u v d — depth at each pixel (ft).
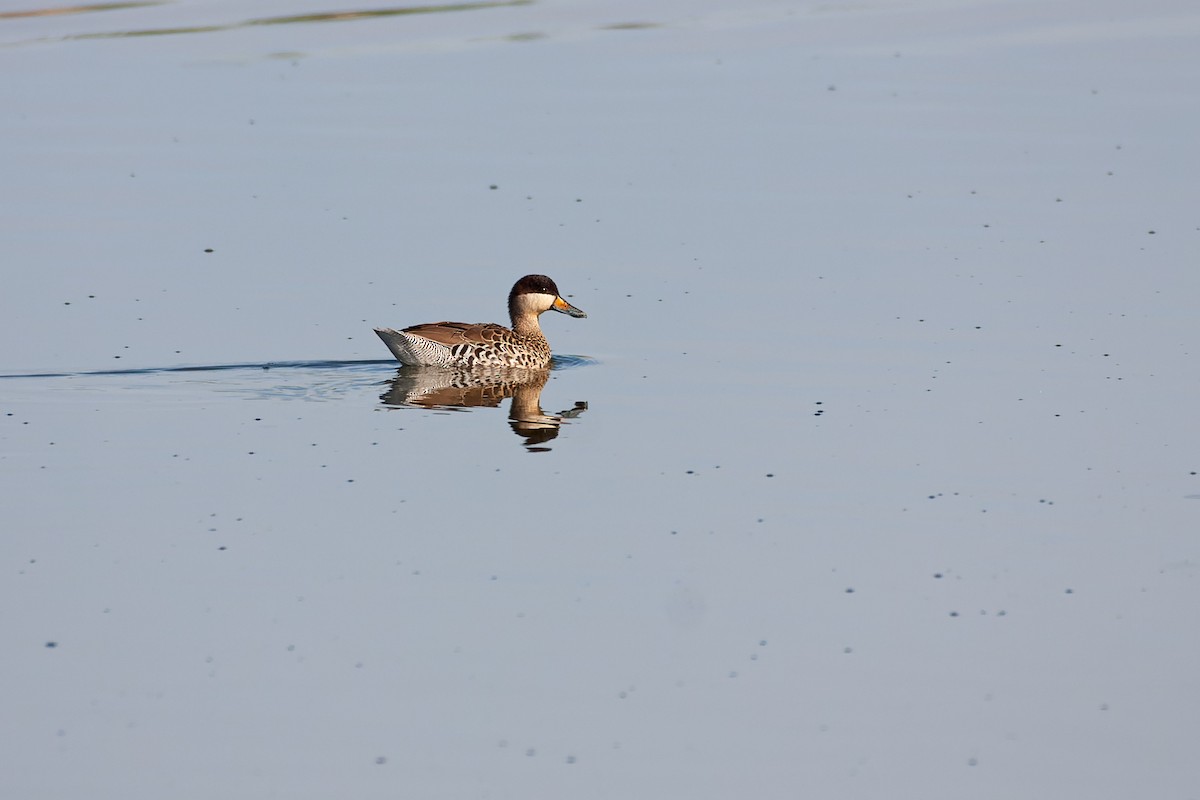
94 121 102.27
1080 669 37.55
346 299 69.67
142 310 67.41
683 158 92.12
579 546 44.62
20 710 35.68
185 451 52.26
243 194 85.92
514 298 66.23
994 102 104.37
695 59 119.55
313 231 79.56
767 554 43.98
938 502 47.50
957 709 35.86
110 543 44.62
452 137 97.45
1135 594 41.19
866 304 68.18
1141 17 132.67
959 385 58.29
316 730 34.94
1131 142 93.45
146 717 35.45
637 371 61.72
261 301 69.10
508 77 114.01
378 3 146.30
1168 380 58.08
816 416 55.52
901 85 109.91
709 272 73.15
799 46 123.85
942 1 144.66
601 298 70.18
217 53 123.65
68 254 75.46
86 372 60.08
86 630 39.42
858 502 47.60
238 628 39.60
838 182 86.89
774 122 100.01
